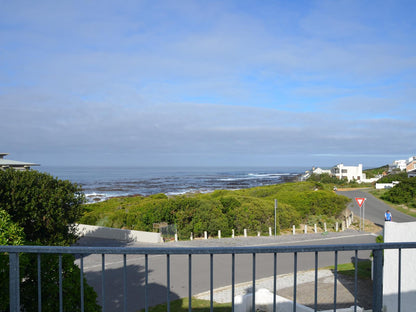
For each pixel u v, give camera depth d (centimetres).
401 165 10631
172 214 2417
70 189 1638
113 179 14188
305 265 1584
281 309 885
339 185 7825
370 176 10425
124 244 2119
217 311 979
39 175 1567
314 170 10344
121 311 973
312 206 3234
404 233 875
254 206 2709
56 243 1502
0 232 752
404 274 871
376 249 287
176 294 1146
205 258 1717
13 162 2730
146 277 276
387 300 918
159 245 2083
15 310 270
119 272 1407
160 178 15112
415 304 839
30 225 1462
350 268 1516
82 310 282
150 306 1023
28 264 488
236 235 2578
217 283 1286
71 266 520
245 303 936
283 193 3534
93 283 1255
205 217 2430
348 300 1091
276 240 2289
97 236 2423
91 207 3438
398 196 4559
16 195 1380
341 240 2308
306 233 2686
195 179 14012
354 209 4031
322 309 1010
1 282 407
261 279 1343
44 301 486
